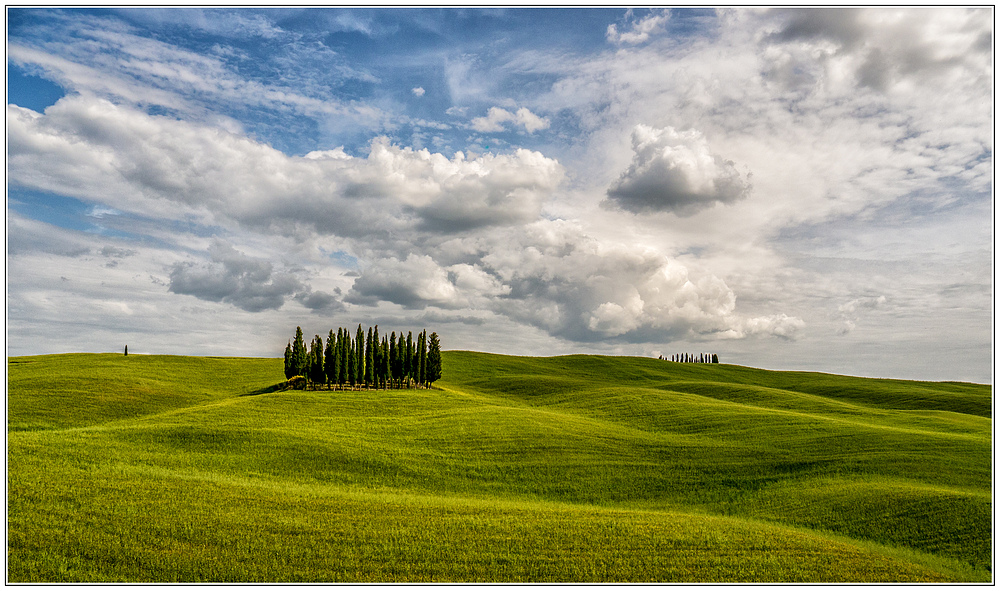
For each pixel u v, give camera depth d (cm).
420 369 10594
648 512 3866
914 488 4072
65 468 3891
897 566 2902
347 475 4684
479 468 5038
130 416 7619
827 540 3303
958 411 10875
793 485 4547
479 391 11469
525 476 4881
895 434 5925
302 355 10612
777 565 2872
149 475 3969
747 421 6881
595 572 2753
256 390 10238
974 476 4544
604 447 5734
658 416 7581
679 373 17550
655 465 5203
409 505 3741
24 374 10338
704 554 3002
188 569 2589
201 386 10594
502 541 3106
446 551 2938
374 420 6831
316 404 7781
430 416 7119
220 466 4672
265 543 2895
